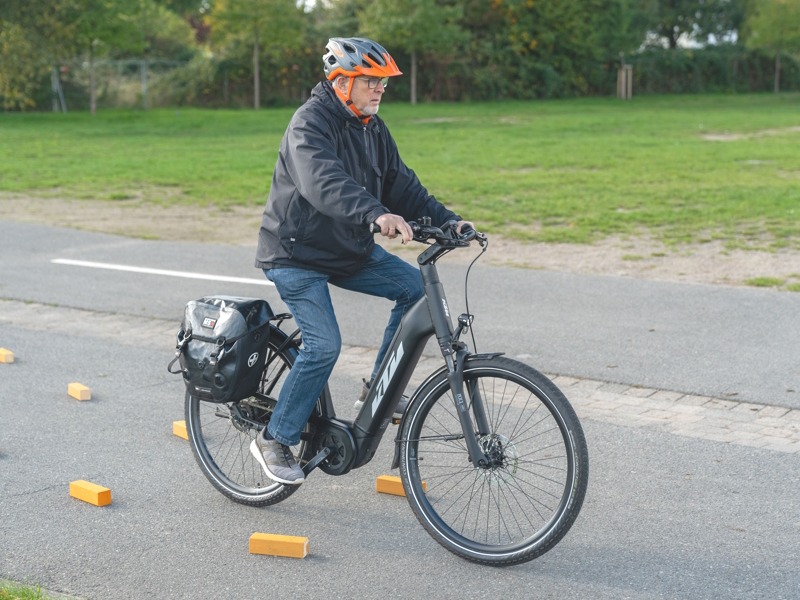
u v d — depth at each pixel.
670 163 21.36
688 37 71.38
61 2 39.44
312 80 53.06
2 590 3.79
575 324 8.20
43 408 6.29
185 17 66.94
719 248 11.65
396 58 54.75
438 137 29.73
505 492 4.36
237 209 15.70
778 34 63.19
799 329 7.94
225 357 4.46
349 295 9.54
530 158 22.78
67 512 4.70
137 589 3.93
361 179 4.36
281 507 4.76
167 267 10.94
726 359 7.13
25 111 45.41
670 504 4.71
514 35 58.72
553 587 3.92
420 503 4.25
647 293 9.33
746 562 4.11
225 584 3.97
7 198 16.95
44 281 10.27
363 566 4.13
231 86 51.41
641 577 3.99
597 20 60.81
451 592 3.88
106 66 49.53
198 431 4.95
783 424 5.82
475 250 11.84
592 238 12.52
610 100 57.69
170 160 23.11
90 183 18.95
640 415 6.01
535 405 4.13
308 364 4.35
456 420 4.28
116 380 6.91
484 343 7.62
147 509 4.74
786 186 17.02
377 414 4.35
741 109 47.03
